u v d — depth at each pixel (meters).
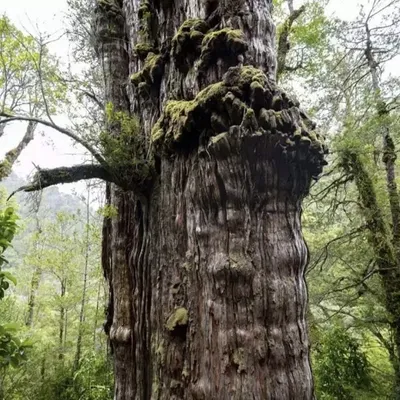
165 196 3.64
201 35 3.49
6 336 2.85
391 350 9.76
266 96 3.02
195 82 3.47
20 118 3.72
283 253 3.10
